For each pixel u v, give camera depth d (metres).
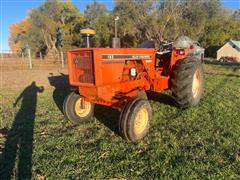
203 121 5.05
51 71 15.78
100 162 3.63
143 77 5.21
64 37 40.81
